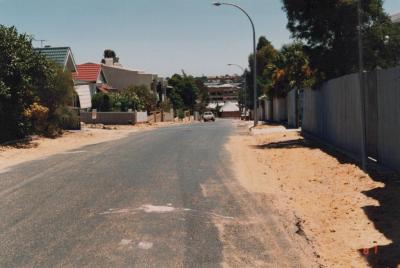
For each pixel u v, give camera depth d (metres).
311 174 13.77
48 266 6.66
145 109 62.47
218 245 7.59
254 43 39.81
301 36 21.05
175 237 7.98
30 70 24.67
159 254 7.15
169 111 75.50
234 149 21.20
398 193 10.29
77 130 33.84
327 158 16.08
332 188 11.71
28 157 19.08
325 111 21.00
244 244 7.65
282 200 10.79
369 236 7.94
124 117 49.28
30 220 9.09
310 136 23.95
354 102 15.88
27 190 11.99
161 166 15.82
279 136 26.80
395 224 8.38
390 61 19.91
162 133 32.72
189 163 16.56
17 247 7.48
